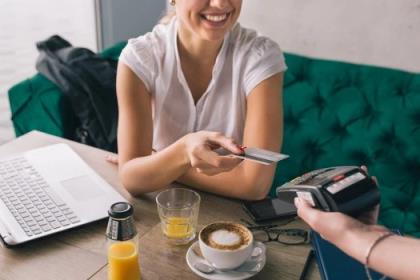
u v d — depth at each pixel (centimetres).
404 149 150
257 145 101
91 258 76
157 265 74
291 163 165
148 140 106
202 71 109
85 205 89
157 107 113
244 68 108
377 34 162
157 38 111
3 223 82
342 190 63
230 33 109
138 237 79
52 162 104
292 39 176
